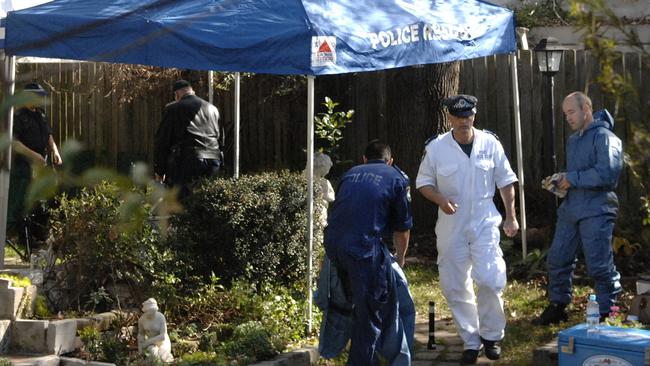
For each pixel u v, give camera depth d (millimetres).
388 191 10148
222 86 21344
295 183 13734
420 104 19781
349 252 9945
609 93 5445
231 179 13602
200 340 11625
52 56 11633
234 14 11602
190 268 12594
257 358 11086
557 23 24094
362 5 12594
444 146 11141
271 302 12539
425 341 12414
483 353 11625
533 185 19359
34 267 12102
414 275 16469
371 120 20812
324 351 10492
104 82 22359
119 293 12312
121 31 11484
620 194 17078
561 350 9414
